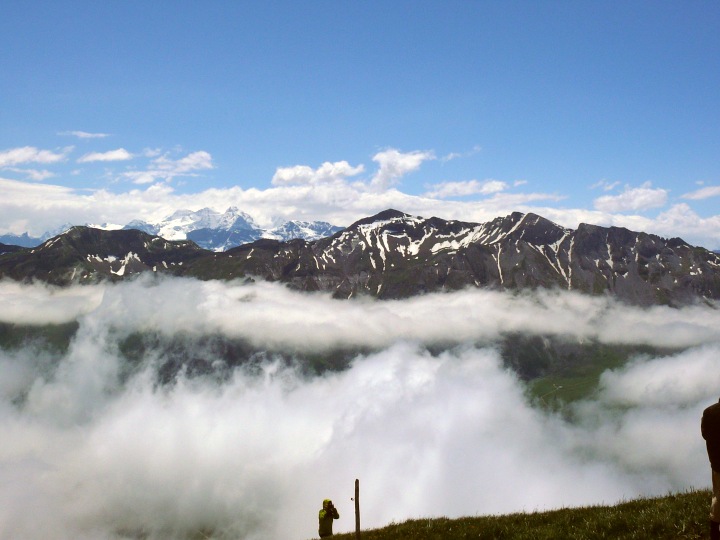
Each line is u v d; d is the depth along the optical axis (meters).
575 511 20.22
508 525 20.20
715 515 10.12
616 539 16.02
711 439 9.92
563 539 17.06
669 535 15.30
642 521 16.52
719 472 9.98
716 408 9.95
